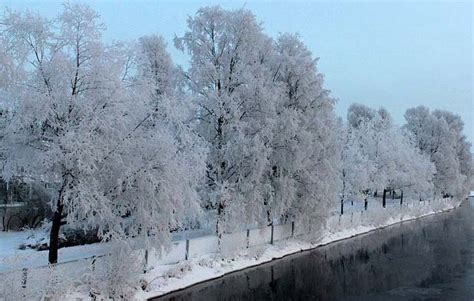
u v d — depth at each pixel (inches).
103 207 547.8
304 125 1035.3
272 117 933.2
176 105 641.0
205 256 810.8
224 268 810.2
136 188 580.7
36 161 527.2
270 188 948.0
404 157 1888.5
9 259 535.5
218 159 898.7
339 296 703.1
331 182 1127.0
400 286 767.1
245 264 872.3
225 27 931.3
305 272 858.1
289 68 1040.2
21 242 784.3
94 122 535.2
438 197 2394.2
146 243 591.5
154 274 676.1
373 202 1980.8
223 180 904.3
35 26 538.0
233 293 690.2
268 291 716.0
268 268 876.6
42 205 900.6
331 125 1149.7
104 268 586.9
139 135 596.1
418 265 935.7
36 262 610.2
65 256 689.6
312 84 1074.1
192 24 935.0
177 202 620.7
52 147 523.8
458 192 2600.9
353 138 1696.6
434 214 2138.3
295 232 1119.6
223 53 930.7
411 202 2025.1
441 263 957.8
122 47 598.9
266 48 1034.7
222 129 894.4
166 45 1037.2
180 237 917.8
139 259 641.0
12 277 486.3
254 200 901.8
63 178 547.2
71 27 559.8
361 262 962.7
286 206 1016.9
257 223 1005.2
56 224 572.1
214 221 890.7
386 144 1812.3
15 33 536.7
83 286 562.9
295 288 741.3
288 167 997.2
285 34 1103.6
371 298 695.1
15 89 529.0
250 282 764.6
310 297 693.9
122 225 601.6
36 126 541.0
